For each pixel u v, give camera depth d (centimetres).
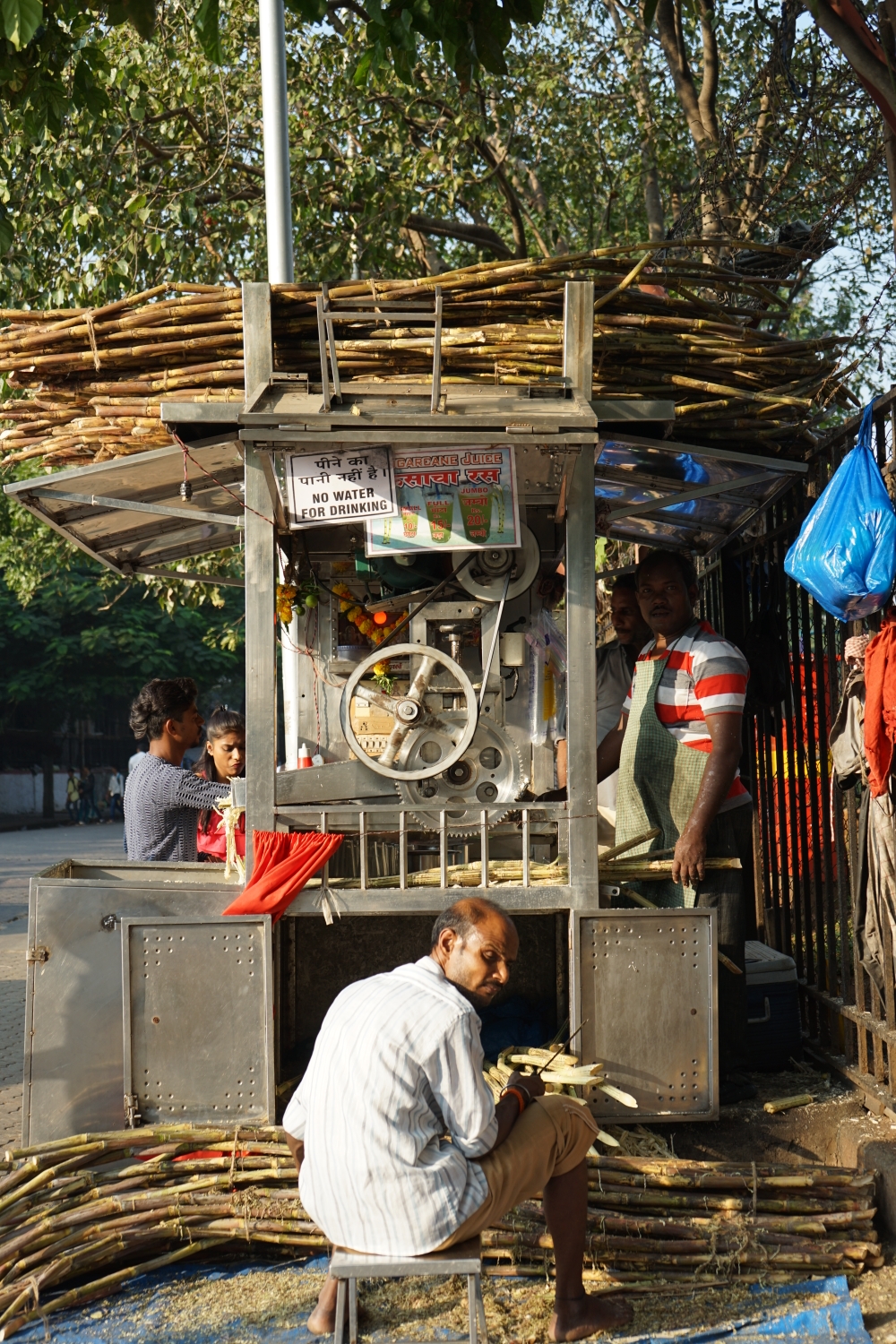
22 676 3162
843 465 378
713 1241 329
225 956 382
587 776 391
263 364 384
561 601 473
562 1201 300
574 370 386
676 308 413
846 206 518
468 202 1159
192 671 3269
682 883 413
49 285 980
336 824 411
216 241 1034
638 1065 387
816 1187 348
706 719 423
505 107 1073
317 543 460
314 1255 347
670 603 439
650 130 1091
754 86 705
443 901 390
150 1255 344
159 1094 382
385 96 1020
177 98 970
